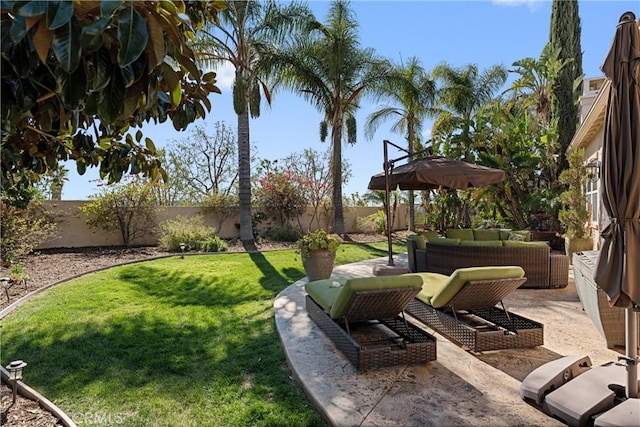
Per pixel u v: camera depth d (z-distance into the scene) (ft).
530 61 43.47
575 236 26.94
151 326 14.47
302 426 8.10
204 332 13.82
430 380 9.78
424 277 15.88
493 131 41.14
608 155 7.75
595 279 8.01
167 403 9.11
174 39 4.55
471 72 53.83
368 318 11.99
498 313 13.69
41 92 4.81
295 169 56.90
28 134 6.91
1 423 8.20
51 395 9.50
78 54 3.75
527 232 26.30
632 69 7.44
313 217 51.70
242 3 36.86
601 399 7.97
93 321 15.02
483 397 8.95
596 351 11.43
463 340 11.72
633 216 7.56
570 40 43.06
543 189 37.99
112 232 40.34
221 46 37.58
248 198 40.42
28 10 3.57
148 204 41.42
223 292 19.89
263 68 38.68
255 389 9.74
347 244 41.91
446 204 46.26
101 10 3.76
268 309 16.65
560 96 41.96
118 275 24.16
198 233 38.37
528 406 8.56
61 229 38.01
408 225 60.44
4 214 25.68
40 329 14.10
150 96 4.67
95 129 7.43
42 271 25.53
